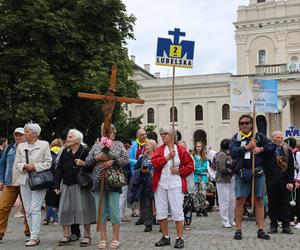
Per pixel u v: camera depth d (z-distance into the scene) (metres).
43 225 12.39
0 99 23.53
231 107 11.83
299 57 51.78
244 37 54.22
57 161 8.98
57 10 25.16
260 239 9.43
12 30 23.58
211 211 16.38
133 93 27.12
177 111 55.72
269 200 10.57
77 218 8.70
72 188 8.82
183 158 8.62
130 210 16.75
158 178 8.64
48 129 27.38
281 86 46.28
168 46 10.86
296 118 48.53
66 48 24.83
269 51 53.12
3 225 9.60
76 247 8.67
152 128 34.84
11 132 24.55
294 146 11.95
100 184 8.40
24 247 8.74
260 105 11.84
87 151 8.92
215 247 8.49
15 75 23.84
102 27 26.80
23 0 24.20
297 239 9.45
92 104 26.67
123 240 9.45
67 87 24.77
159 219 8.74
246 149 9.13
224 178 11.84
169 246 8.66
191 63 10.94
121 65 26.27
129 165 12.40
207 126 54.16
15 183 9.30
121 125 33.03
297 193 11.49
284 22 52.31
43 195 9.21
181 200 8.55
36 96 23.36
